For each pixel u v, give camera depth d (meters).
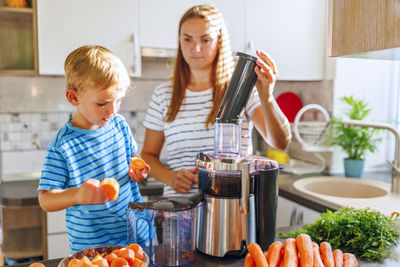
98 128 0.97
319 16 2.31
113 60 0.88
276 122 1.08
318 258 0.76
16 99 2.14
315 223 0.98
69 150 0.91
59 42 1.88
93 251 0.78
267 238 0.90
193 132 1.29
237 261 0.86
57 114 2.22
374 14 0.80
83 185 0.72
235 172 0.84
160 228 0.83
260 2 2.19
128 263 0.71
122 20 1.96
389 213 1.32
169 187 1.38
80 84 0.84
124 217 1.02
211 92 1.28
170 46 2.05
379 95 2.14
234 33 2.15
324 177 1.96
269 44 2.23
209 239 0.88
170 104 1.31
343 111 2.19
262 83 0.95
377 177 2.06
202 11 1.21
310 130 2.12
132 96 2.34
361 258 0.87
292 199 1.70
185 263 0.83
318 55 2.32
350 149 1.97
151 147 1.41
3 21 1.88
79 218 0.97
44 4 1.85
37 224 1.99
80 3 1.89
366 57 0.96
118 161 1.01
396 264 0.83
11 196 1.75
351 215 0.96
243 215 0.86
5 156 2.13
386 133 2.14
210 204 0.87
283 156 2.18
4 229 1.94
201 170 0.90
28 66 1.93
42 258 1.86
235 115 0.90
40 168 2.20
